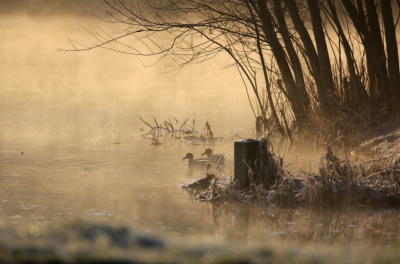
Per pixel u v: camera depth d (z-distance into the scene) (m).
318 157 62.12
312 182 43.56
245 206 41.59
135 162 59.66
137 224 36.22
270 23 71.00
